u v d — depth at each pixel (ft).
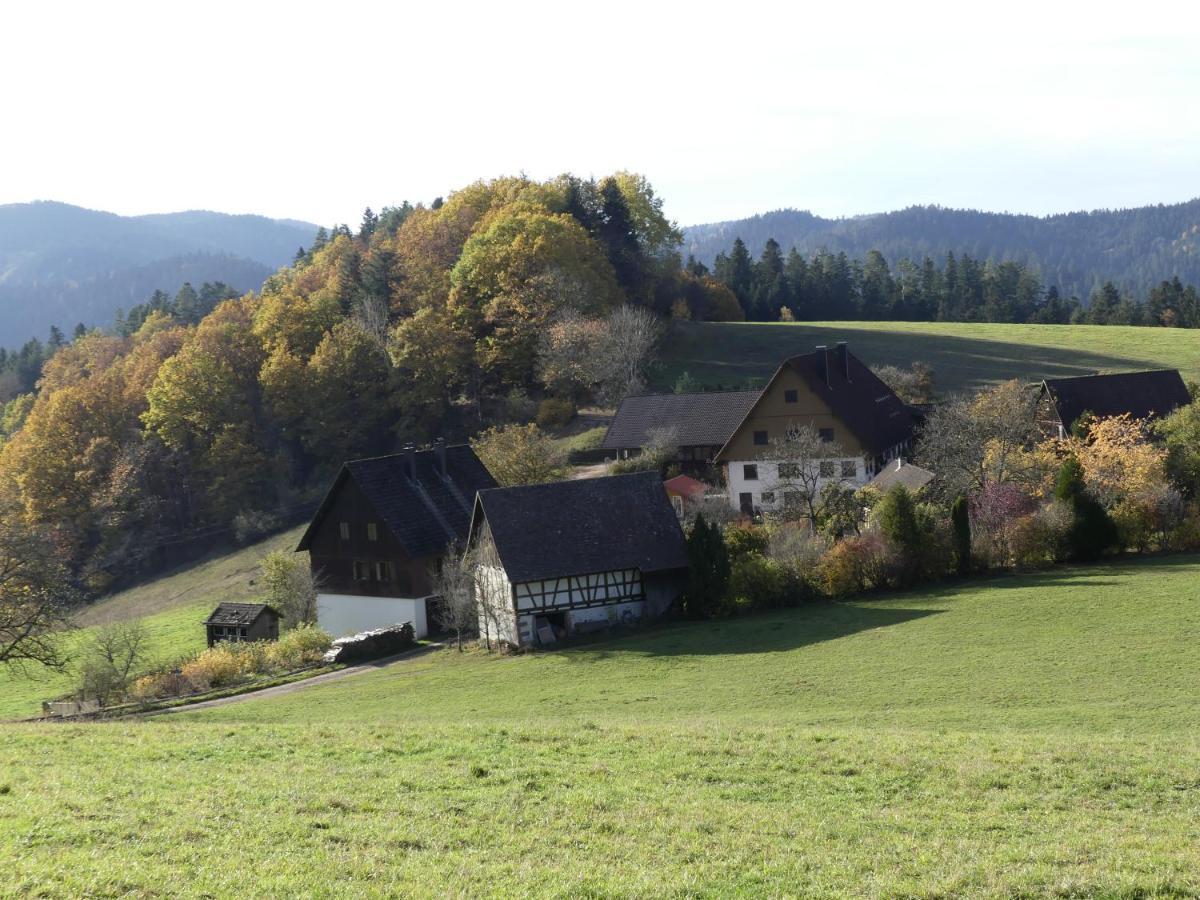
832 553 191.11
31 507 366.84
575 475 320.70
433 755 85.30
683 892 54.70
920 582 194.18
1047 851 61.31
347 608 228.63
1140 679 121.39
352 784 74.64
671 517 199.52
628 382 373.81
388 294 470.80
